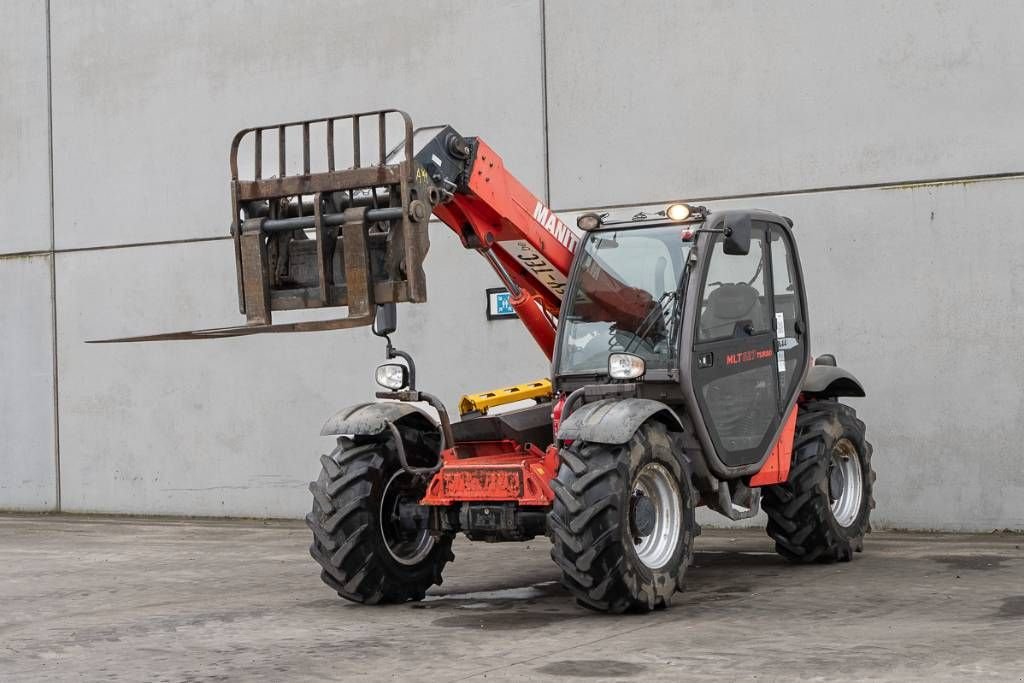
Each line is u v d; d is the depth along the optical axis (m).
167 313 11.86
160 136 11.88
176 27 11.80
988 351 8.59
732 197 9.48
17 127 12.59
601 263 6.90
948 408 8.72
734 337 6.95
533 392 7.32
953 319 8.71
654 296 6.74
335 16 11.09
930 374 8.78
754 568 7.51
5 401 12.70
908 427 8.85
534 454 6.70
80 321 12.29
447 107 10.61
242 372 11.49
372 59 10.94
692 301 6.61
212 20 11.63
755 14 9.38
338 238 6.14
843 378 8.06
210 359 11.63
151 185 11.93
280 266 6.20
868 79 8.99
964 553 7.75
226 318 11.57
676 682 4.58
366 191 6.26
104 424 12.18
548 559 8.28
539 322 7.20
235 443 11.53
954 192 8.71
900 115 8.89
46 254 12.47
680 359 6.55
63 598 7.35
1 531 11.08
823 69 9.15
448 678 4.81
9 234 12.65
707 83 9.56
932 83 8.78
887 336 8.92
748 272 7.15
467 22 10.52
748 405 7.03
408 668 5.02
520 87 10.31
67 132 12.34
